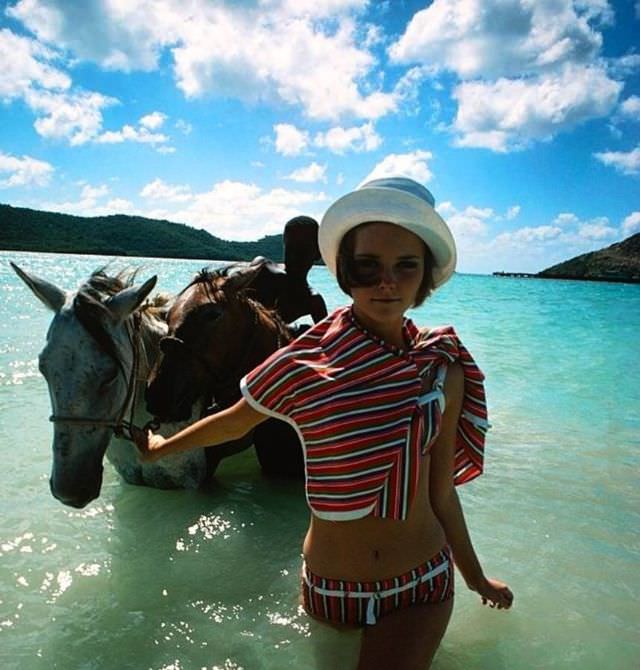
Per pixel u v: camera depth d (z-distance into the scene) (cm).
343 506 214
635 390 879
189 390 373
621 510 435
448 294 4116
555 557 361
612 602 314
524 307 2884
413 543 229
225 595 302
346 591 227
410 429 214
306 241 545
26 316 1448
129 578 315
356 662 234
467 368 243
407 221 206
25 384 747
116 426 304
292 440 448
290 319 564
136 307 307
